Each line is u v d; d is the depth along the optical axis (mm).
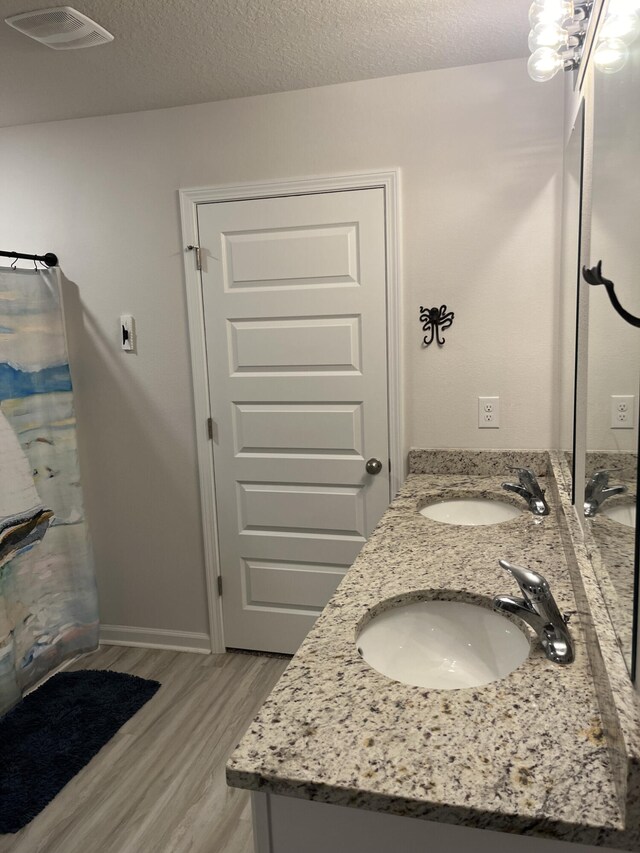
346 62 2285
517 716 991
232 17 1904
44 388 2797
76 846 1878
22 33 1950
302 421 2760
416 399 2613
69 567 2955
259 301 2719
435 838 887
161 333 2854
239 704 2566
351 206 2557
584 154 1510
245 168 2646
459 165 2428
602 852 827
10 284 2621
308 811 926
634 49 824
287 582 2887
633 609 831
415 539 1813
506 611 1227
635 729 787
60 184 2855
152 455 2953
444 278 2508
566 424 2018
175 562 3010
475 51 2230
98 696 2623
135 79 2365
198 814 1981
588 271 949
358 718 1005
